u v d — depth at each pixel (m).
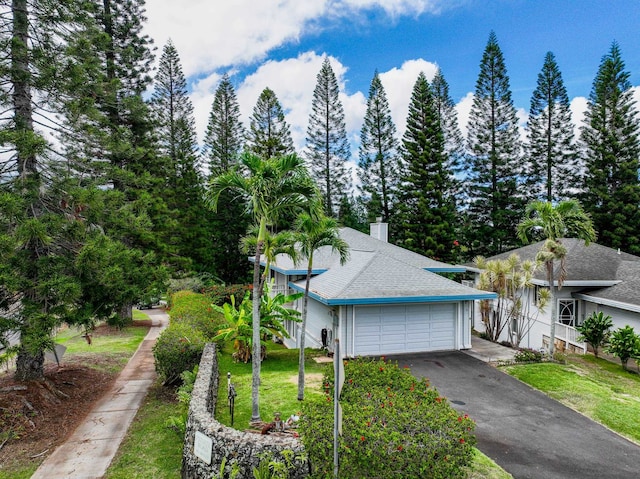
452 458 5.25
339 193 38.16
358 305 13.59
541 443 7.77
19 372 10.35
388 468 5.11
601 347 15.09
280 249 10.38
